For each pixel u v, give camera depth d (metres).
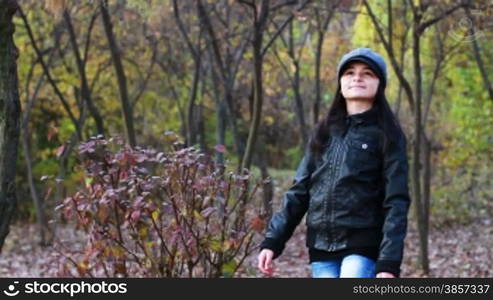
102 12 10.39
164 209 5.31
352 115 3.73
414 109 10.84
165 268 5.48
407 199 3.56
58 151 6.22
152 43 15.69
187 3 13.44
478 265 12.05
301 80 23.38
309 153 3.85
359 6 12.56
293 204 3.86
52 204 18.75
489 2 9.81
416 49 10.56
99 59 16.44
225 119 16.38
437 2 10.34
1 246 4.43
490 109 16.25
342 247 3.64
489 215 17.92
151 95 19.34
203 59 17.30
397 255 3.43
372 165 3.63
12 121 4.43
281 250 3.87
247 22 13.73
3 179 4.39
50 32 15.80
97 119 13.20
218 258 5.64
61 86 16.81
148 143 20.97
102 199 5.20
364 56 3.74
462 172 19.25
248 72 18.02
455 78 16.31
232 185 5.68
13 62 4.45
